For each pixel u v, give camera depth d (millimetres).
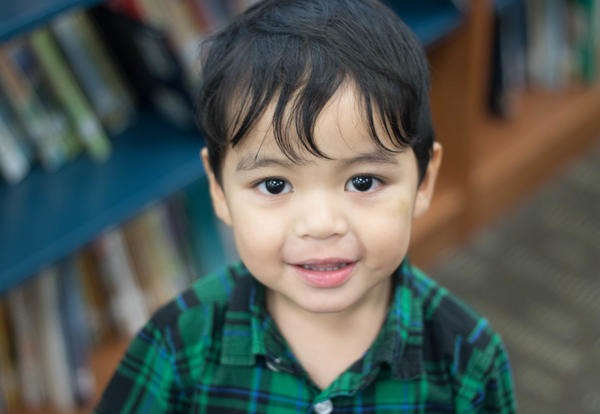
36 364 1517
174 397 862
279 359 800
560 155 2367
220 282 867
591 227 2205
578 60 2352
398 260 721
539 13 2244
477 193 2100
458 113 1935
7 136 1379
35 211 1353
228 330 821
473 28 1776
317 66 650
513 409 924
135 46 1456
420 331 821
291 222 684
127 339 1673
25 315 1462
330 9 707
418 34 1683
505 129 2260
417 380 822
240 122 662
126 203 1365
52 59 1392
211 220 1701
